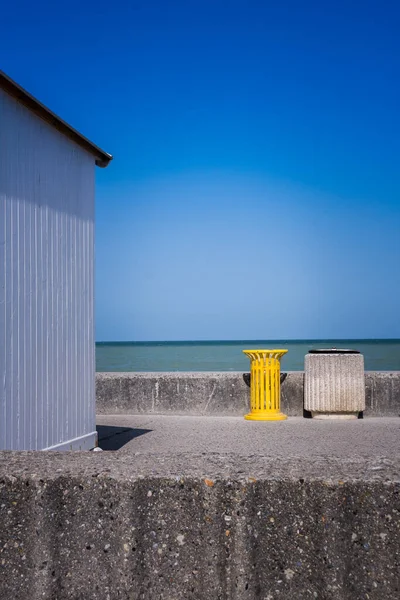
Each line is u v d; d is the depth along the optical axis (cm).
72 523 270
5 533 273
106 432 965
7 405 609
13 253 630
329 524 256
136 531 267
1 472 279
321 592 254
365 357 5519
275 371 1127
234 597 259
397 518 253
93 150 827
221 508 263
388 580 251
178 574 263
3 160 619
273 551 259
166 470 277
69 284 761
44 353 689
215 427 1015
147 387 1214
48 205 712
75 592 267
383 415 1162
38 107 667
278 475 266
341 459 296
